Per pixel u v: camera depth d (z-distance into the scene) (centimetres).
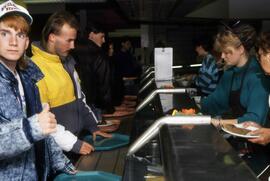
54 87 182
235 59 187
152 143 144
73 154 173
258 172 148
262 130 156
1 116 117
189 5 486
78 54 263
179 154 102
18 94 125
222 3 671
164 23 741
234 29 184
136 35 1084
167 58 319
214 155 101
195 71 445
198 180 84
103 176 143
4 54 119
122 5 448
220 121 170
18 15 119
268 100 175
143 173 134
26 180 125
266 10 575
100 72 280
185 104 190
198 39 446
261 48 157
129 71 597
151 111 207
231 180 84
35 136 112
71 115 193
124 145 184
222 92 206
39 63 180
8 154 112
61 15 185
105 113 272
